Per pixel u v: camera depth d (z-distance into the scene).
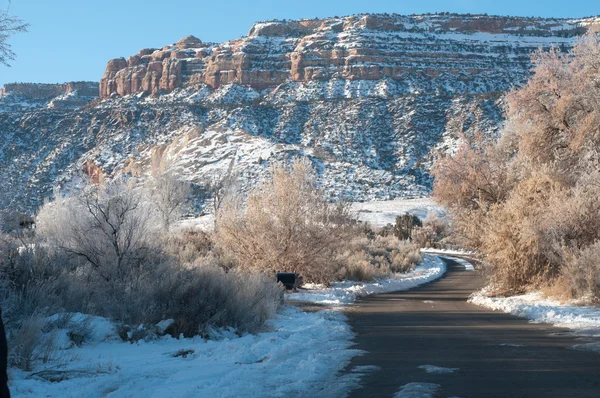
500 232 25.16
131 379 8.35
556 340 11.98
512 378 8.05
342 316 18.28
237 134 153.25
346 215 31.03
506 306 20.22
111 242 19.22
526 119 30.52
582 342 11.48
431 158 151.75
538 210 24.30
